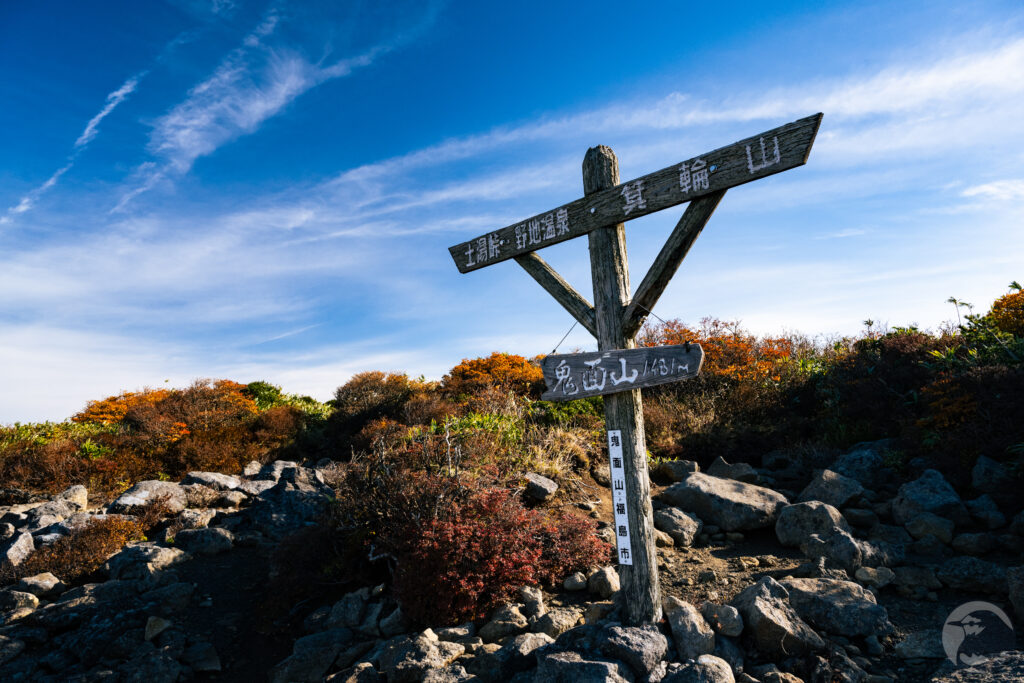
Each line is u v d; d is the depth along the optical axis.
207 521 9.55
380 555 6.50
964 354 9.48
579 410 11.30
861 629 4.59
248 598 7.32
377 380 17.92
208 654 6.03
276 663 5.95
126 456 12.70
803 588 5.05
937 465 7.59
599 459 10.02
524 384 15.05
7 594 6.91
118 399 18.28
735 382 13.12
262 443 15.09
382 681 4.94
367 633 5.84
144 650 5.96
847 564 5.67
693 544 7.14
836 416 10.71
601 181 5.09
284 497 9.98
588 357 4.98
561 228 5.34
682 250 4.48
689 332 16.14
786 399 12.27
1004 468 6.92
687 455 10.70
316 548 7.16
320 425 16.95
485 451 8.74
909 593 5.28
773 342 15.57
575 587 6.17
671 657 4.38
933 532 6.27
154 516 9.59
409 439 9.09
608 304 4.96
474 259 6.24
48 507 9.77
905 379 10.01
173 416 16.03
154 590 7.03
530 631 5.41
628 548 4.73
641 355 4.59
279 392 21.97
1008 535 5.98
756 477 8.94
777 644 4.43
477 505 6.64
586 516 7.91
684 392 13.10
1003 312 10.55
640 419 4.86
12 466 11.35
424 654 4.93
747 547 6.88
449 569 5.77
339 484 8.45
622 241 5.10
